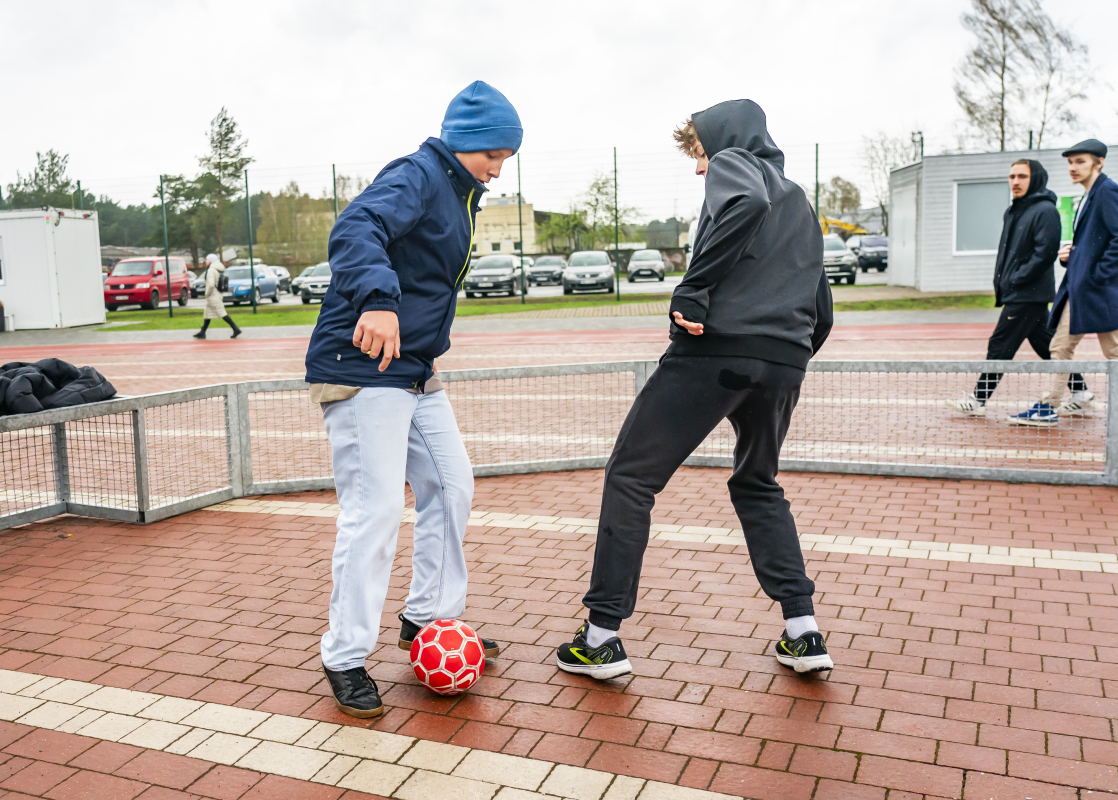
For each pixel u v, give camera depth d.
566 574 4.13
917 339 15.30
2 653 3.35
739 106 2.99
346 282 2.48
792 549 3.07
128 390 11.68
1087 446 6.03
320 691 3.02
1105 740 2.58
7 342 21.23
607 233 34.22
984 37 35.97
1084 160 6.64
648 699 2.91
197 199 31.42
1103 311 6.50
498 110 2.79
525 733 2.71
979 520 4.80
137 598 3.90
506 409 8.63
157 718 2.84
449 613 3.22
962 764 2.48
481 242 54.19
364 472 2.81
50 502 5.30
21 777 2.51
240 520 5.12
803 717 2.76
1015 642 3.26
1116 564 4.05
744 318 2.81
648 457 2.96
